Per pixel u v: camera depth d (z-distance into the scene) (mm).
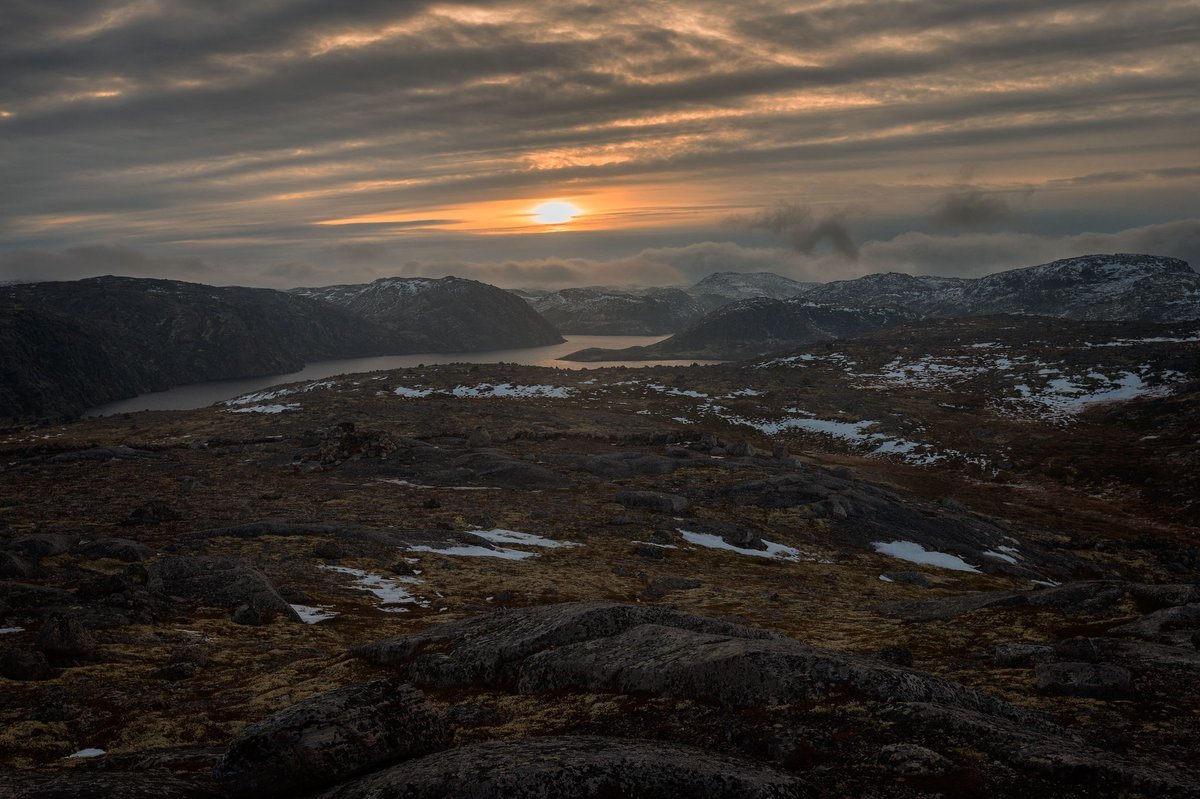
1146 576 93250
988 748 14984
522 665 23344
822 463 164750
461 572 61688
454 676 24703
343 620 45375
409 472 108438
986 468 166625
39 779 13633
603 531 83312
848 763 14898
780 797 12781
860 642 40375
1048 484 154875
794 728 16594
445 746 16109
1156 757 19250
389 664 29594
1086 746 16094
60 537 56375
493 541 75562
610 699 19938
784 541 87000
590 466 116188
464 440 139875
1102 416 197625
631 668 20781
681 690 19297
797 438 197500
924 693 17859
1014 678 27422
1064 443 177500
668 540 81312
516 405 199750
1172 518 129375
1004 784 13805
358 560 61781
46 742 24094
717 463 119000
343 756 14578
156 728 25438
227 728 25438
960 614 46500
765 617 51562
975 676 28250
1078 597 45250
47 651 32344
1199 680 25797
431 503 87625
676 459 119000
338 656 33312
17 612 37500
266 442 140625
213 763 17594
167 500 82875
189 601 45094
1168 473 148375
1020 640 38250
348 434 121125
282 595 48906
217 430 169250
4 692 28297
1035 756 14336
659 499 94312
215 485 94812
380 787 13086
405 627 44719
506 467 108500
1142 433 178375
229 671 33125
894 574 75688
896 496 113812
